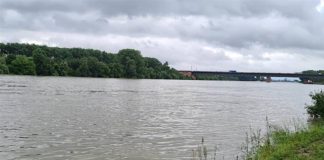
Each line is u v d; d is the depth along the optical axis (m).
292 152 18.58
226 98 92.56
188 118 46.47
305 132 23.66
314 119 42.56
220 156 24.34
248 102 80.88
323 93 43.50
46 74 182.88
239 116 50.66
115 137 30.97
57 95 75.44
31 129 33.66
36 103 57.28
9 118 40.19
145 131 34.72
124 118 43.81
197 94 107.06
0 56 187.62
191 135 33.12
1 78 137.88
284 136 24.20
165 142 29.36
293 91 166.75
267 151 20.22
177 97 89.38
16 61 174.25
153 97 85.19
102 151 25.47
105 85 130.25
